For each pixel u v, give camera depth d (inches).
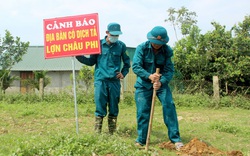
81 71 710.5
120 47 314.7
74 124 385.7
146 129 269.1
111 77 308.5
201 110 554.6
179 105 591.2
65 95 606.5
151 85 266.5
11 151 218.7
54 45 301.3
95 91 311.6
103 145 228.1
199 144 248.5
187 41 728.3
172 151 249.9
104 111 312.0
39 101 599.2
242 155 238.2
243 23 735.7
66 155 206.2
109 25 305.3
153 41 257.6
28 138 262.8
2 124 376.5
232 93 629.6
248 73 684.1
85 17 299.3
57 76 1201.4
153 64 268.5
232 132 342.6
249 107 582.2
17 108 501.4
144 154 220.1
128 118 438.3
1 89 646.5
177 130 262.1
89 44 299.1
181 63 716.7
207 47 711.1
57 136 235.1
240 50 699.4
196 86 641.6
